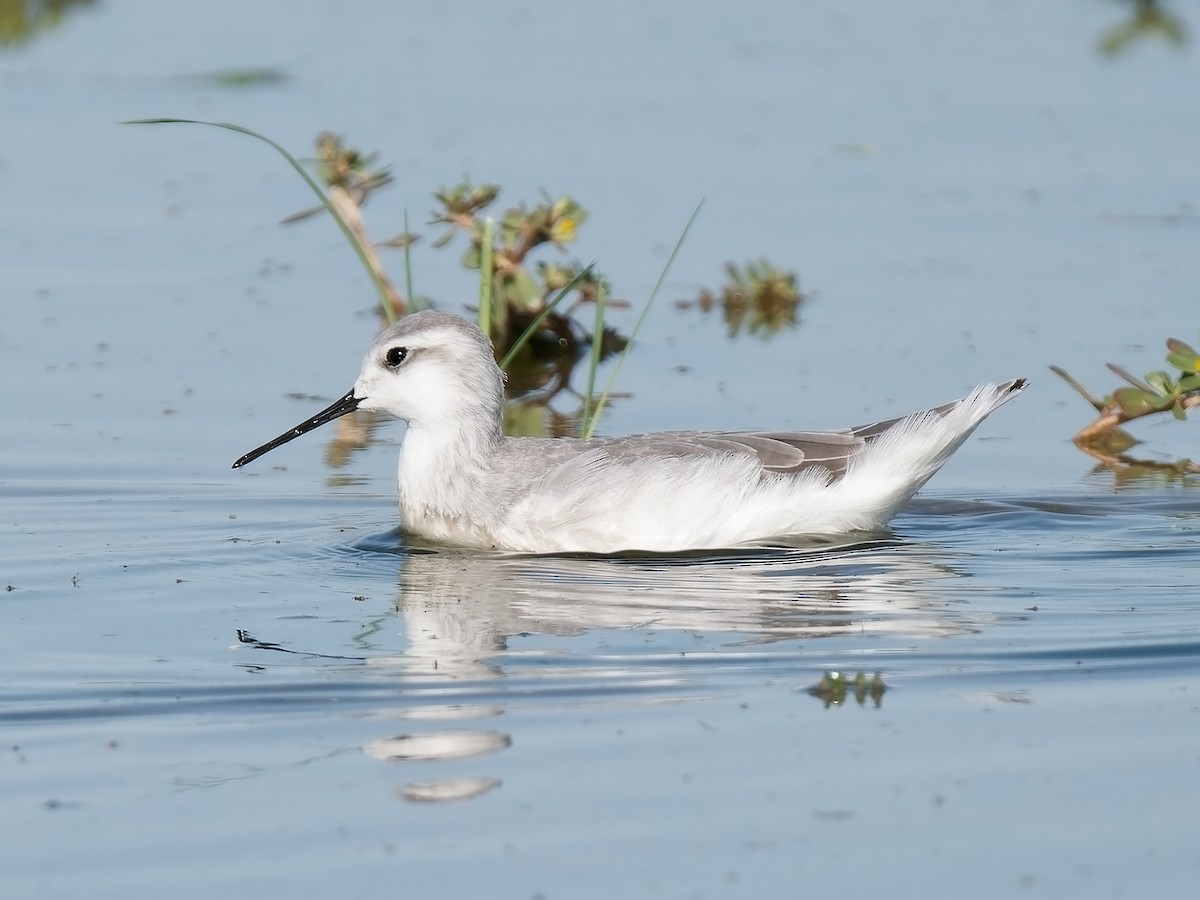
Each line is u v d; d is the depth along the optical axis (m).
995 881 8.51
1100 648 11.59
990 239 23.52
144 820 9.13
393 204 24.34
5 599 12.70
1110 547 14.02
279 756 9.91
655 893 8.38
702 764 9.79
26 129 27.73
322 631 12.05
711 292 21.75
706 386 18.75
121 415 17.70
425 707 10.64
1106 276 21.92
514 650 11.64
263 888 8.44
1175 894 8.38
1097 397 17.84
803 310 21.30
